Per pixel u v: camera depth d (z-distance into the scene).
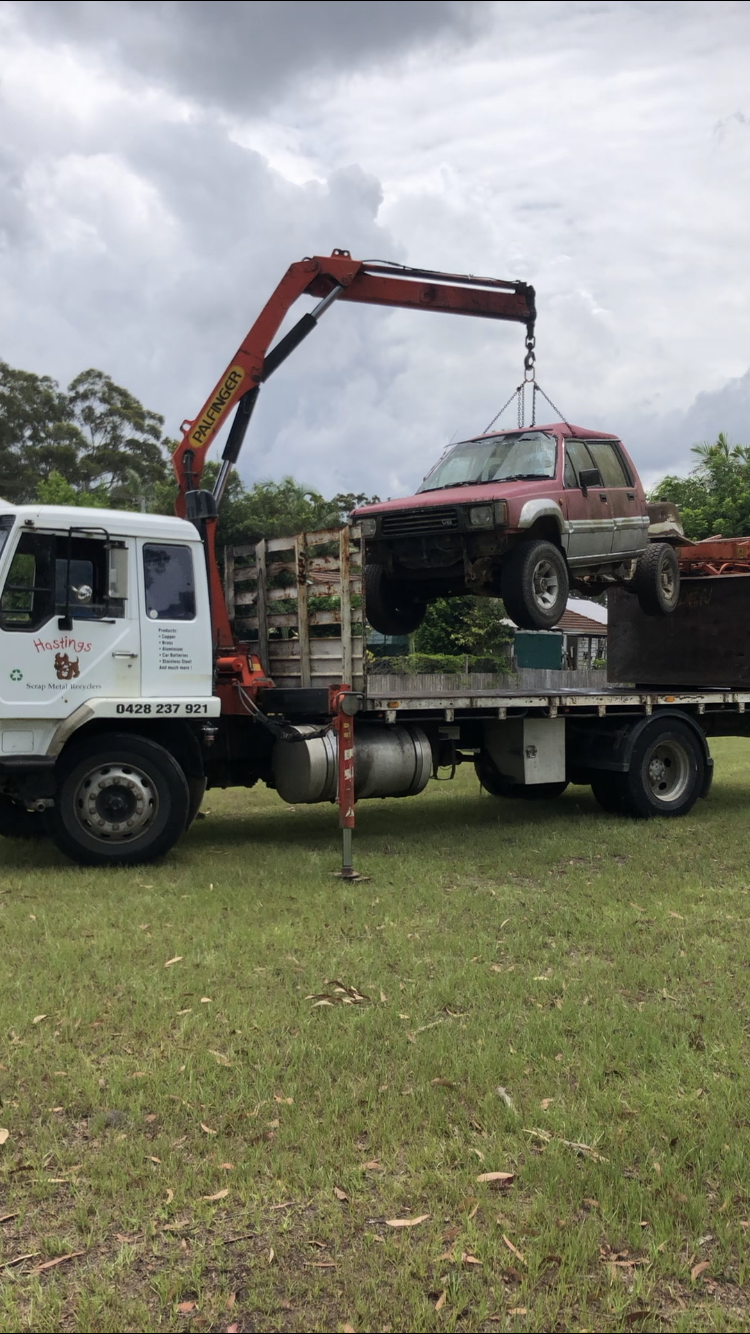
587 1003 5.23
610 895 7.59
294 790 9.41
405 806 12.48
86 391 50.56
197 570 8.81
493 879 8.19
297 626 9.56
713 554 13.03
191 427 10.34
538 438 11.24
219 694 9.35
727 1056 4.53
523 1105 4.07
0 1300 2.93
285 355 10.48
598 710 11.02
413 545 10.46
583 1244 3.14
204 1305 2.92
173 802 8.55
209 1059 4.42
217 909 6.99
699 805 12.69
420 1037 4.71
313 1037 4.69
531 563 10.20
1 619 8.02
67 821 8.30
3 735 8.08
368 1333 2.81
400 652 27.83
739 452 39.59
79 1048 4.58
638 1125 3.89
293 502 36.34
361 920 6.76
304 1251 3.15
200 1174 3.54
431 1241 3.19
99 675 8.35
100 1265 3.09
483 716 10.19
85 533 8.29
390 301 11.12
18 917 6.77
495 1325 2.85
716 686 13.15
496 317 11.71
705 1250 3.18
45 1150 3.70
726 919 6.91
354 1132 3.84
